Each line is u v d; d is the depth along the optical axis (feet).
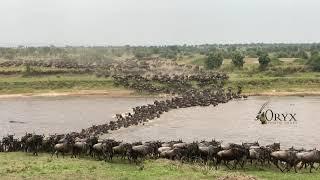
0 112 282.36
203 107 297.12
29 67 458.09
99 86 402.93
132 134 189.57
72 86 403.75
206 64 511.81
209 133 192.54
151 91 386.73
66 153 135.95
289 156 111.86
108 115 261.85
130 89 395.55
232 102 327.88
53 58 647.15
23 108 304.50
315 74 432.66
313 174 107.24
